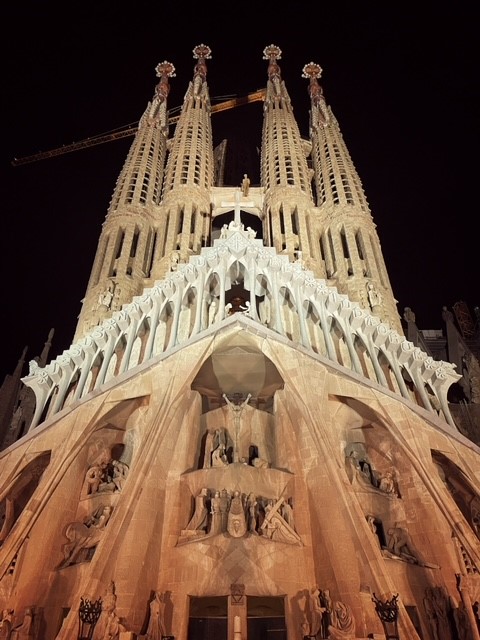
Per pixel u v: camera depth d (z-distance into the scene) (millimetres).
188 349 29938
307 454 28125
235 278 35531
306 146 66562
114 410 30016
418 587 24297
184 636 22812
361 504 27359
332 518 25359
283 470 28062
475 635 22125
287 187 53438
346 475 26094
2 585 23484
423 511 26828
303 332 31406
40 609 24078
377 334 34000
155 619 22531
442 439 28719
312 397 28125
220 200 57156
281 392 30641
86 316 41312
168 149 65938
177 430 29375
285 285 34188
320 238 51562
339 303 34250
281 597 24219
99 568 22938
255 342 30422
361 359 34562
